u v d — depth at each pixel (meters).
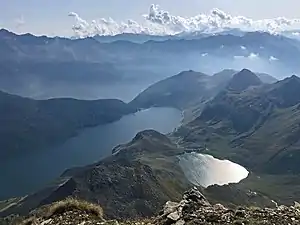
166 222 22.44
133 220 25.30
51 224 24.89
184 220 21.92
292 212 22.30
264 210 22.58
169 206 24.30
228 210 22.66
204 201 24.23
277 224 20.52
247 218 21.36
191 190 24.94
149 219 24.86
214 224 20.92
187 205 23.36
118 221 25.09
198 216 21.95
